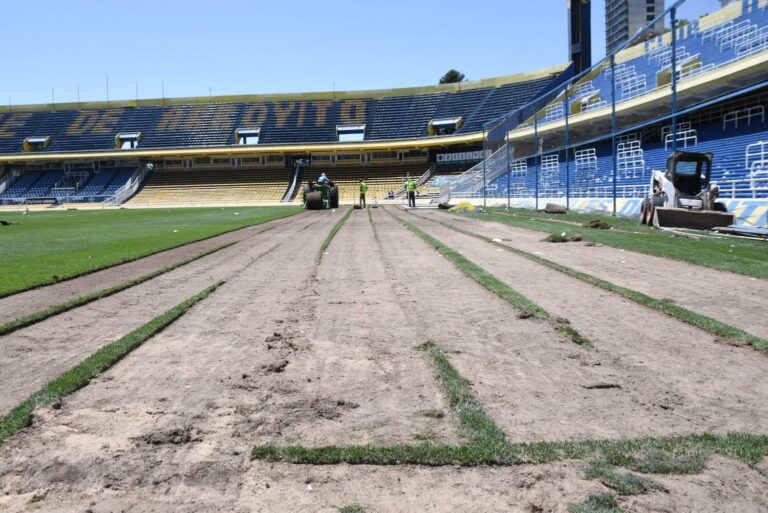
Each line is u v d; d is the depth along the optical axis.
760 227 12.88
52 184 62.38
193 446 2.93
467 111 59.00
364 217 24.59
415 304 6.31
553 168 33.38
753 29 20.78
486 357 4.33
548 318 5.44
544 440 2.91
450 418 3.22
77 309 6.27
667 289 6.78
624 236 12.97
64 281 8.12
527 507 2.33
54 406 3.45
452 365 4.15
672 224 14.73
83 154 61.00
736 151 20.66
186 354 4.56
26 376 4.06
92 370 4.07
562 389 3.65
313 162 62.41
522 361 4.22
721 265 8.38
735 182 16.27
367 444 2.90
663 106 27.05
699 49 23.59
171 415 3.33
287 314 5.95
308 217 25.27
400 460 2.73
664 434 2.98
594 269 8.38
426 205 42.41
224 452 2.86
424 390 3.68
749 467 2.64
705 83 22.86
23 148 63.72
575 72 48.78
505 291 6.75
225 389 3.76
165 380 3.95
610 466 2.65
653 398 3.48
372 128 61.38
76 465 2.75
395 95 64.25
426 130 59.41
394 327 5.32
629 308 5.90
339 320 5.64
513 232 15.01
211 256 11.05
